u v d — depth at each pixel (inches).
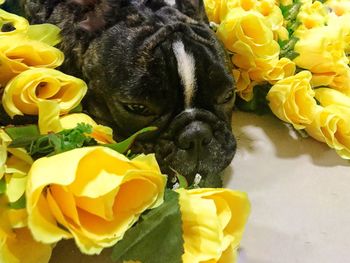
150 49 8.9
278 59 11.4
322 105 11.5
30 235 7.5
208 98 9.3
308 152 11.1
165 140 9.3
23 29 8.8
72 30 9.8
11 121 8.5
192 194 8.0
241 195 8.1
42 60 8.7
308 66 11.6
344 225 9.6
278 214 9.7
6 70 8.4
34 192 6.7
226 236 8.1
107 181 6.9
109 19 9.5
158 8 9.8
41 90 8.5
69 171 6.7
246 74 11.2
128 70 8.9
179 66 9.0
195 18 10.1
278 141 11.2
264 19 10.9
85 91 8.7
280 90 10.9
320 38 11.2
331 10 12.9
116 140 9.6
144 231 7.5
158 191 7.4
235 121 11.6
